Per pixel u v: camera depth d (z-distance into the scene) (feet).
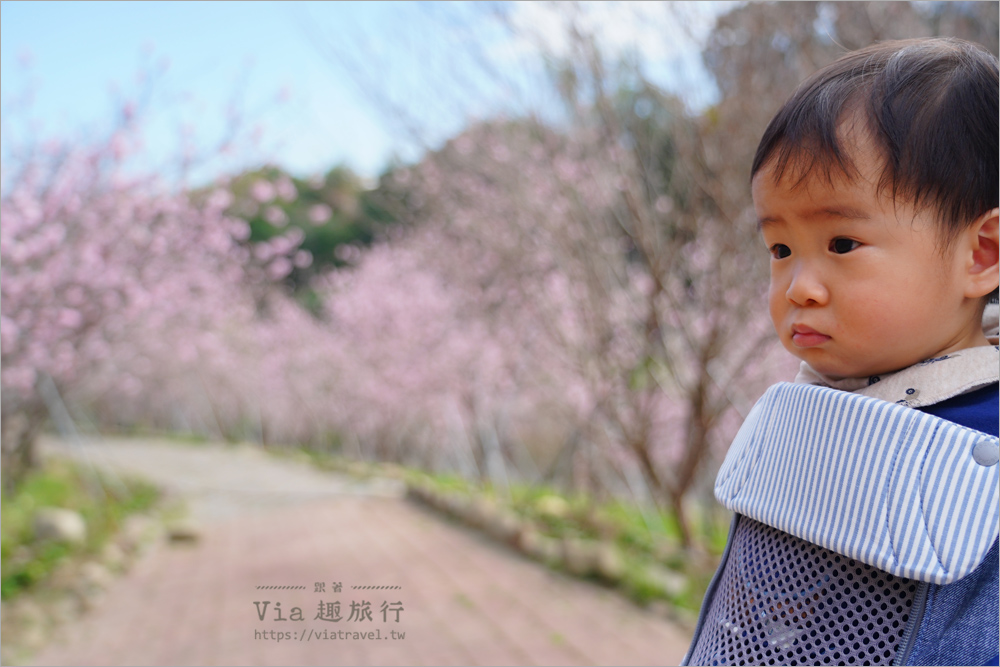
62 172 18.86
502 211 17.80
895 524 1.74
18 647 12.42
